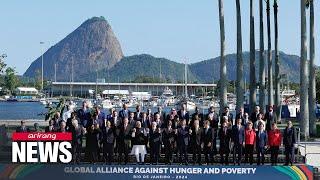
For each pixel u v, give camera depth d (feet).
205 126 94.84
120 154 95.35
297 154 101.35
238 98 159.12
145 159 96.02
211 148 94.73
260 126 93.97
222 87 147.84
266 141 94.27
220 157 95.20
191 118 98.99
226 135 93.97
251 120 100.17
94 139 94.48
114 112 97.76
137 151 94.63
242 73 159.94
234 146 93.45
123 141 94.63
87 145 94.89
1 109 481.46
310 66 159.33
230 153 95.61
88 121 96.48
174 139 94.84
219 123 107.55
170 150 94.73
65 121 101.04
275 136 93.76
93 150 94.79
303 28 147.23
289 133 93.91
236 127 93.56
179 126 95.04
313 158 109.70
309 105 157.99
